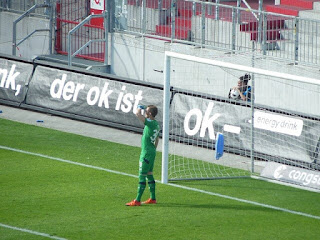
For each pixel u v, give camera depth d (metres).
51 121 61.09
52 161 50.00
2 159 50.09
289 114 50.31
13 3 79.25
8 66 66.12
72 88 62.22
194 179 47.44
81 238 36.16
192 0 65.69
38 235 36.41
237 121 52.97
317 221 39.84
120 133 58.41
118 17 70.69
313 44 62.31
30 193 43.16
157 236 36.72
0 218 38.81
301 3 68.38
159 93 57.88
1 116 62.06
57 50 76.00
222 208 41.59
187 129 55.53
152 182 41.78
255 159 52.19
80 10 75.12
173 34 67.06
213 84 63.66
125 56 70.44
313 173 47.16
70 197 42.62
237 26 64.94
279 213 41.03
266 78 59.81
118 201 42.19
